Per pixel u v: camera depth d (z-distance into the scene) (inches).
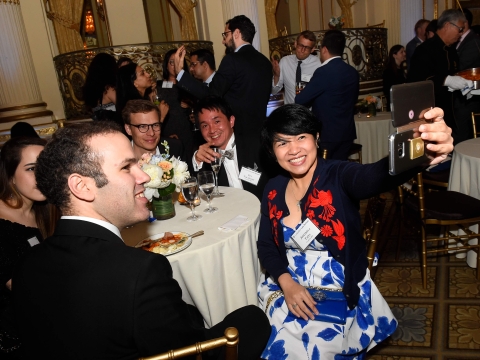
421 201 94.3
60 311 33.3
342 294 59.4
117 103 120.5
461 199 97.6
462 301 92.4
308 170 61.2
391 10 293.3
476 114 125.0
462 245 107.2
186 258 61.5
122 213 37.9
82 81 196.7
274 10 261.1
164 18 252.2
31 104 186.2
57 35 207.2
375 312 60.6
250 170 91.8
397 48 211.2
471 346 77.9
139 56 205.8
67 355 32.7
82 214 37.1
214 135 91.9
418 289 99.3
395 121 31.3
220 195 88.6
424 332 83.7
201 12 239.1
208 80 148.5
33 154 58.8
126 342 32.7
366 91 262.7
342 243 57.7
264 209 68.0
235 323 49.4
